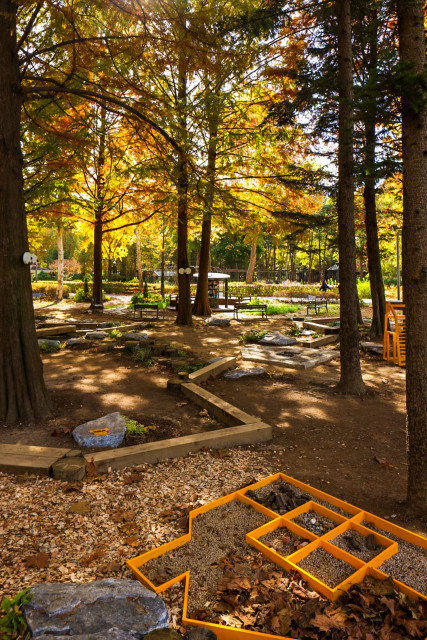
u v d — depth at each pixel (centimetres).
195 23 639
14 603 235
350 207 743
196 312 2038
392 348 1147
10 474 423
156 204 1759
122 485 411
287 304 2572
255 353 1096
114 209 2030
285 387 807
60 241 2633
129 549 307
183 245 1656
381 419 632
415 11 348
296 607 248
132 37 657
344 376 771
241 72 727
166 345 1123
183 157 829
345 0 712
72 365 951
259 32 909
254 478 434
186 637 215
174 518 351
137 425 560
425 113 347
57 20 685
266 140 1256
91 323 1592
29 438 521
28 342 593
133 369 924
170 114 768
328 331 1391
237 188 1526
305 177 1130
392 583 265
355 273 762
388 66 354
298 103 952
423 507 360
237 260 6506
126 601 238
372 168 643
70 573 278
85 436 499
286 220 1187
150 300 2528
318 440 547
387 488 417
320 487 417
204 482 422
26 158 1184
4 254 572
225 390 779
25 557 293
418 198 351
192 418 618
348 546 311
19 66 600
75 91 656
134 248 5509
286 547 311
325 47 930
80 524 339
